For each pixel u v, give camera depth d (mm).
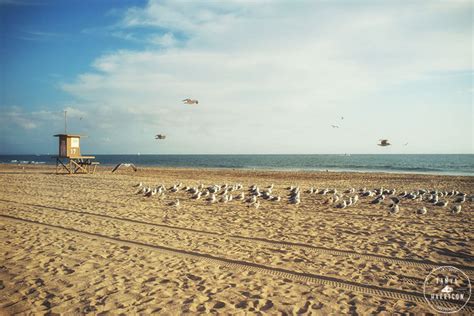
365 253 8969
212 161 111125
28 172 40656
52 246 9414
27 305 5926
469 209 15711
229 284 6895
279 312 5730
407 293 6551
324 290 6645
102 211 14656
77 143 38000
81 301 6090
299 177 37000
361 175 39875
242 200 18109
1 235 10523
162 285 6820
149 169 52594
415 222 12789
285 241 10102
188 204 16828
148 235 10711
